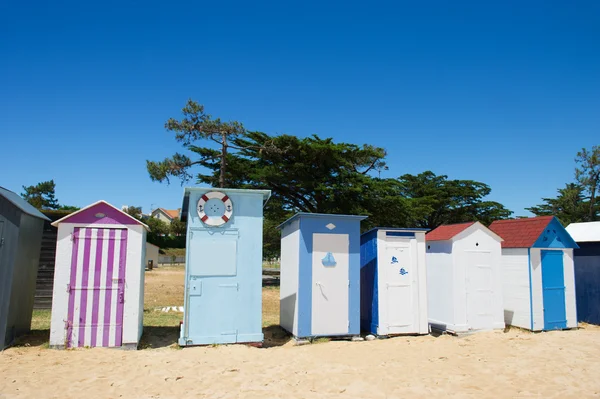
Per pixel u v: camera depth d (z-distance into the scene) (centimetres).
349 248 1044
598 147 3869
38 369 730
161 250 6638
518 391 654
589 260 1332
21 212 891
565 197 5044
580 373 753
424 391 651
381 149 2977
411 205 3456
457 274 1103
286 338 1039
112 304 893
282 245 1167
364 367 775
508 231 1285
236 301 941
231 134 2470
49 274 1527
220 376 712
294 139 2634
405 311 1072
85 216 901
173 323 1209
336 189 2859
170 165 2319
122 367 750
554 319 1181
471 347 945
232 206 962
